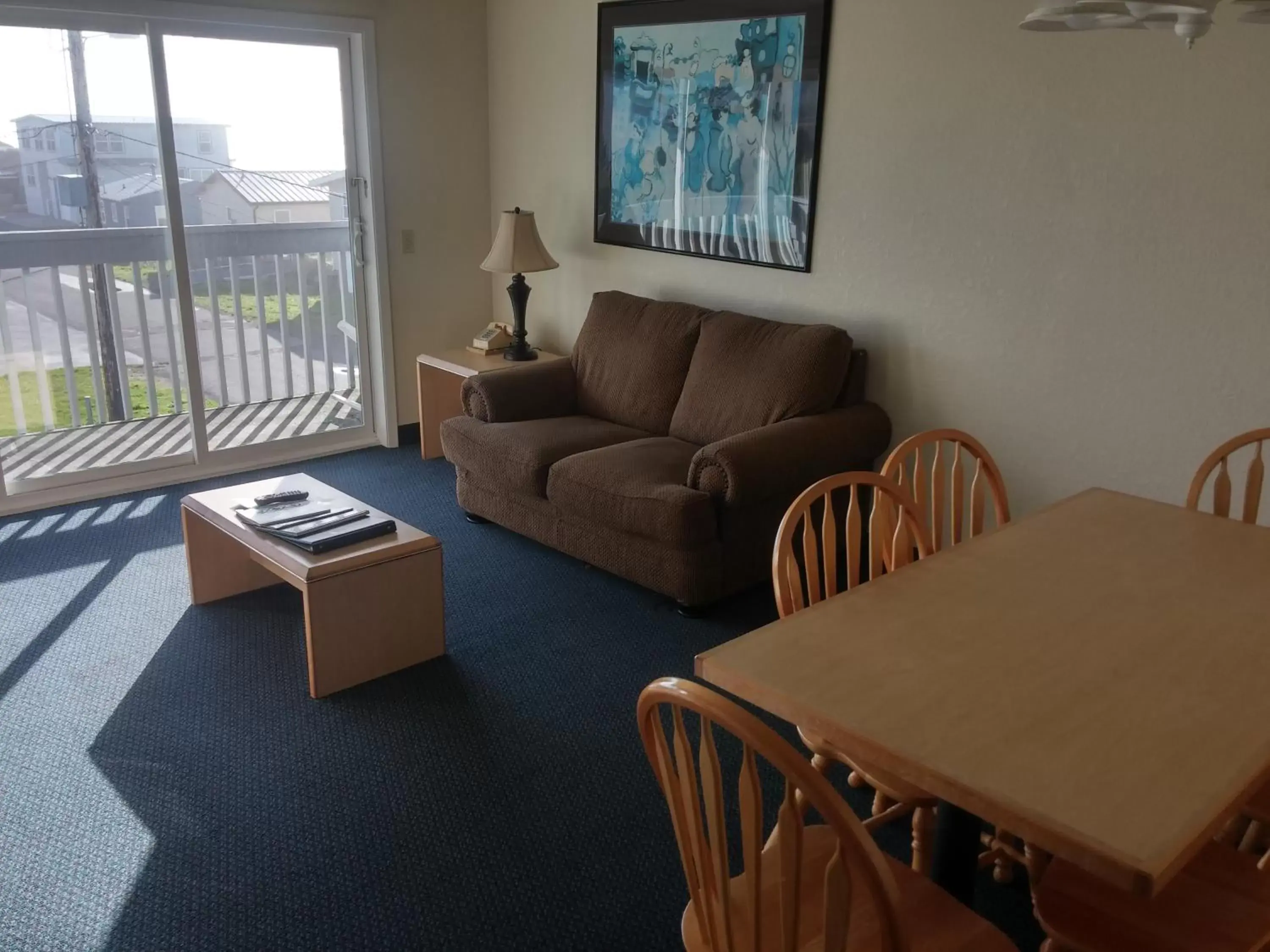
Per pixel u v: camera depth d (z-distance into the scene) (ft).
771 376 11.73
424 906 6.88
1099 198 9.89
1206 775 4.23
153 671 9.66
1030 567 6.33
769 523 11.15
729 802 7.86
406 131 15.49
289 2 13.85
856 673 5.03
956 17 10.54
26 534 12.69
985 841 7.27
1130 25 5.14
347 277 15.98
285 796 7.95
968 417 11.41
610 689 9.55
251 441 15.56
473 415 13.46
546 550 12.64
